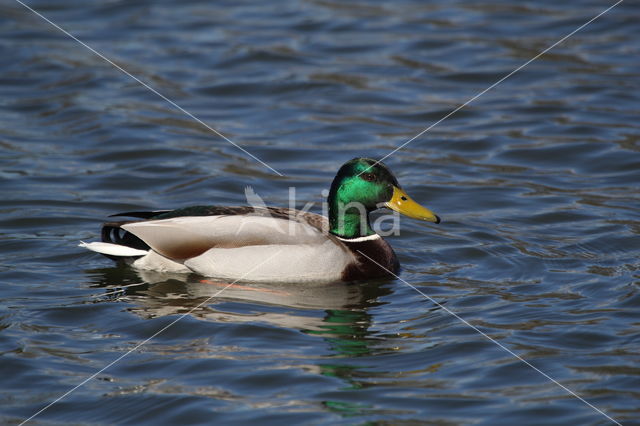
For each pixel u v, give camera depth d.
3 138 18.17
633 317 10.98
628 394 9.14
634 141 18.16
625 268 12.71
